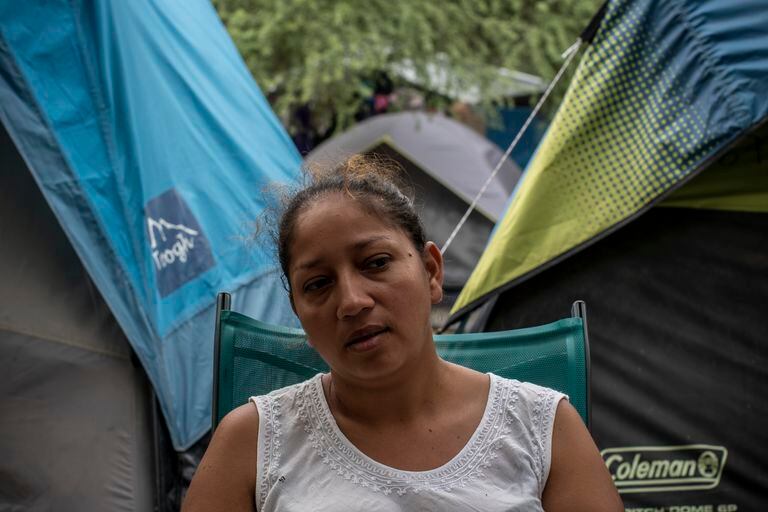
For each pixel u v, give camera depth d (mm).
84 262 2801
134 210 2912
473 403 1354
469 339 1854
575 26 8195
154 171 2988
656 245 3096
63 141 2838
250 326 1847
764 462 3045
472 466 1274
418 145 6340
